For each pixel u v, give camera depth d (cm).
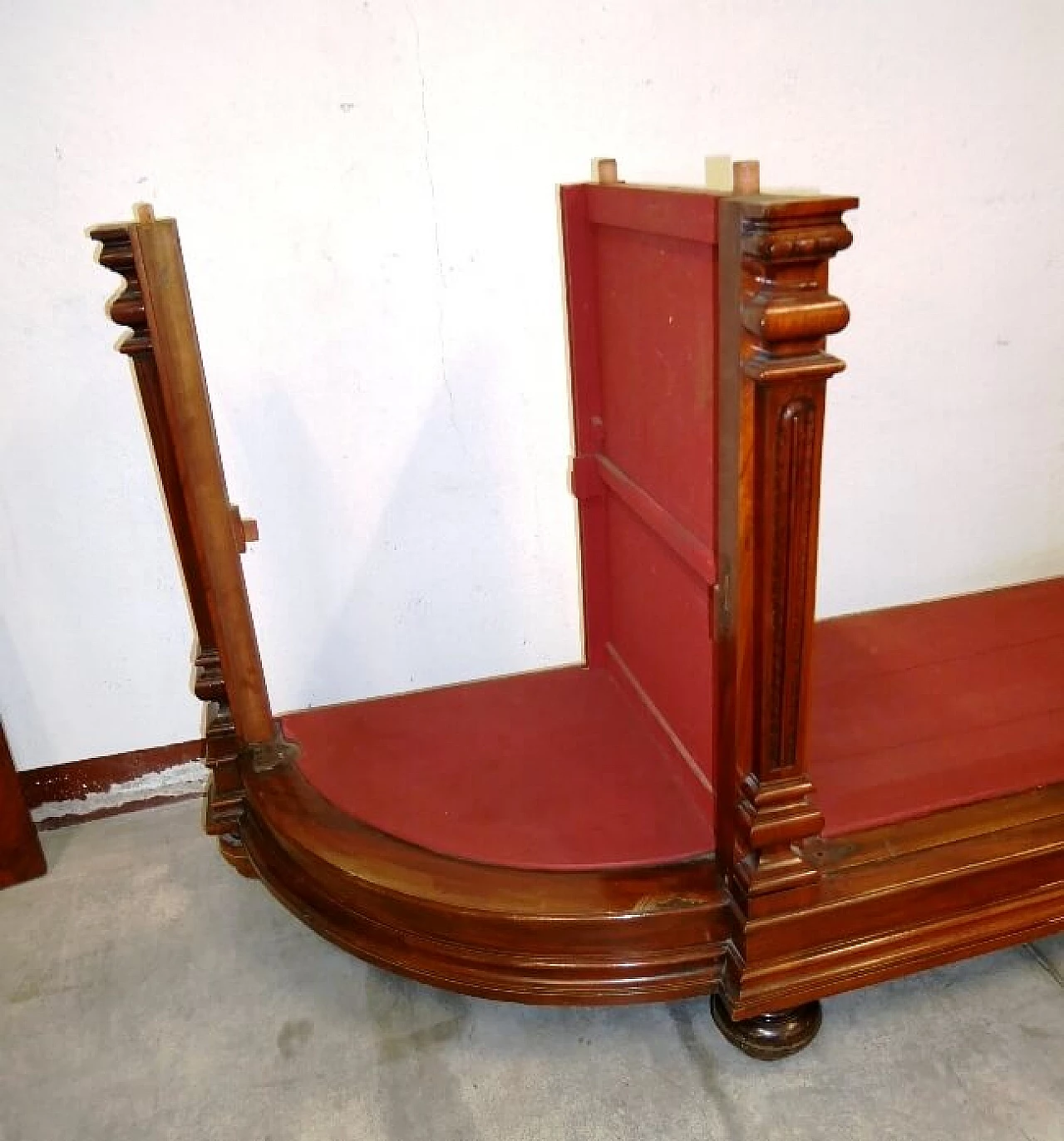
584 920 114
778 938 112
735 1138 110
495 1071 121
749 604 98
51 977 139
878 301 169
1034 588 180
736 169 91
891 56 155
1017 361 179
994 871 117
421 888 119
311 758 146
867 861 114
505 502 170
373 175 146
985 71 159
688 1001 129
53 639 163
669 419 119
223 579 134
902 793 124
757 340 88
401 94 143
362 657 176
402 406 160
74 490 155
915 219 165
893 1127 110
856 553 187
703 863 120
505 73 145
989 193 166
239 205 144
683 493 118
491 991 118
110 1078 123
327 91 141
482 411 163
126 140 138
